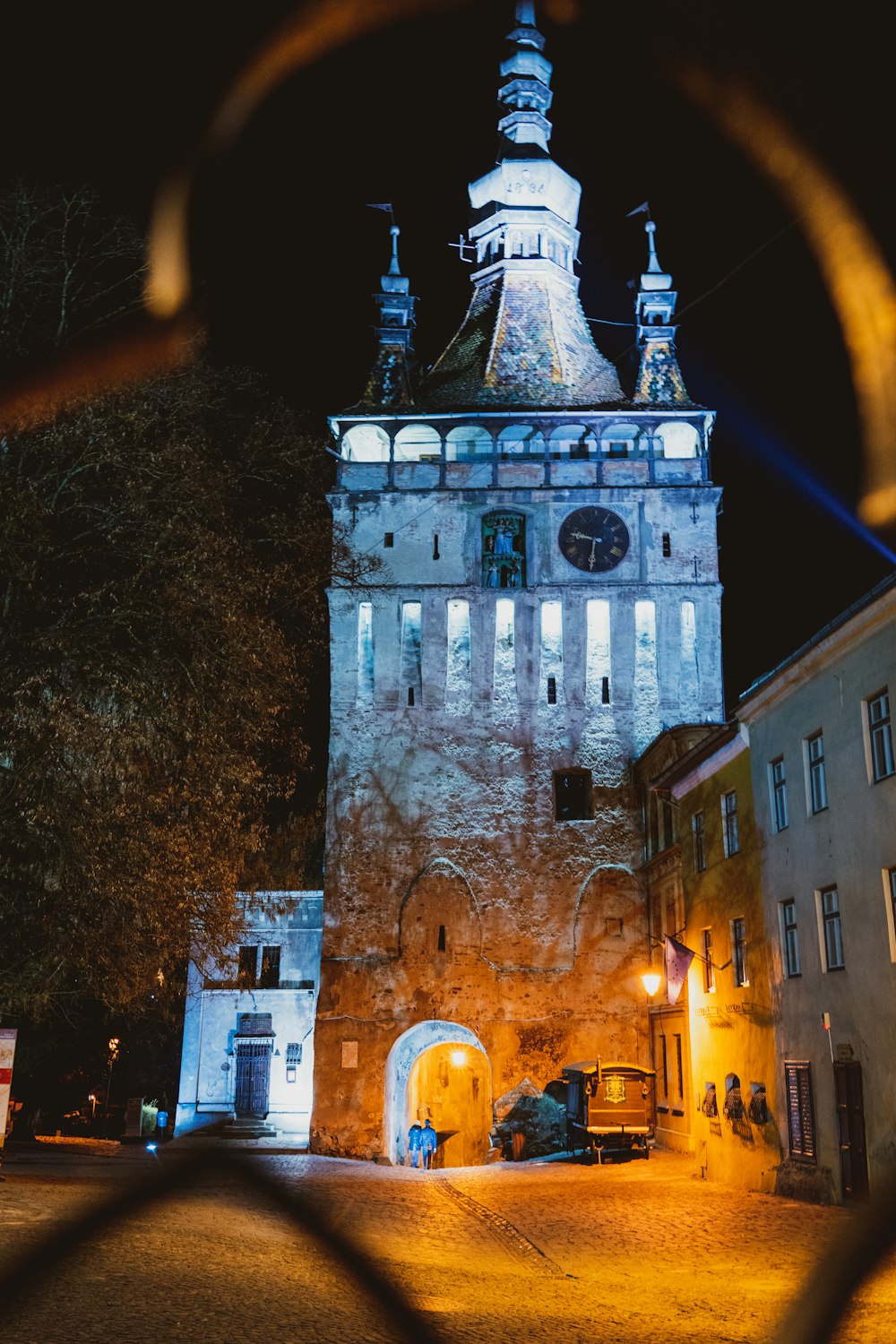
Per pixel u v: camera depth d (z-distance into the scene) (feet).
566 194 192.65
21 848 73.56
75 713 71.87
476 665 155.33
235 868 84.58
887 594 71.31
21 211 71.77
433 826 150.61
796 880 86.38
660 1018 134.41
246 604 82.94
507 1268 53.11
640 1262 55.62
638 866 147.54
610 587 157.07
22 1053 152.87
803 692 86.22
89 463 74.43
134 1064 205.26
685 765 114.01
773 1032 89.10
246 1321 35.86
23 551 68.39
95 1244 45.27
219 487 81.61
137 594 75.25
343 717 154.51
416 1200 82.64
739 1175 93.97
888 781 73.10
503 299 183.83
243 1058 159.53
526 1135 138.62
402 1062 147.54
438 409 169.17
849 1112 75.92
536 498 160.66
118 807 74.95
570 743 152.56
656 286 174.19
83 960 78.95
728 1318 41.32
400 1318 36.99
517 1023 143.43
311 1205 71.82
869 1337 34.55
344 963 146.72
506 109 195.72
